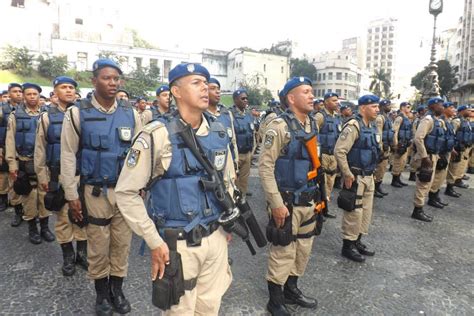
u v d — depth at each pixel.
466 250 4.52
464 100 53.28
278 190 2.88
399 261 4.15
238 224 2.10
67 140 2.77
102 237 2.83
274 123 2.86
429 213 6.18
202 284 2.01
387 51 131.88
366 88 96.56
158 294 1.77
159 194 1.88
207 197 1.92
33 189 4.38
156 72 52.97
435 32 16.31
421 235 5.04
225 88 77.50
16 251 4.16
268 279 2.98
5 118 5.46
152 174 1.86
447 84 49.16
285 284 3.18
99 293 2.92
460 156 7.36
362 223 4.25
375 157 4.09
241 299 3.22
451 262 4.15
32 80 43.09
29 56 44.44
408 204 6.75
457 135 7.22
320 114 6.24
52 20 60.91
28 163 4.34
